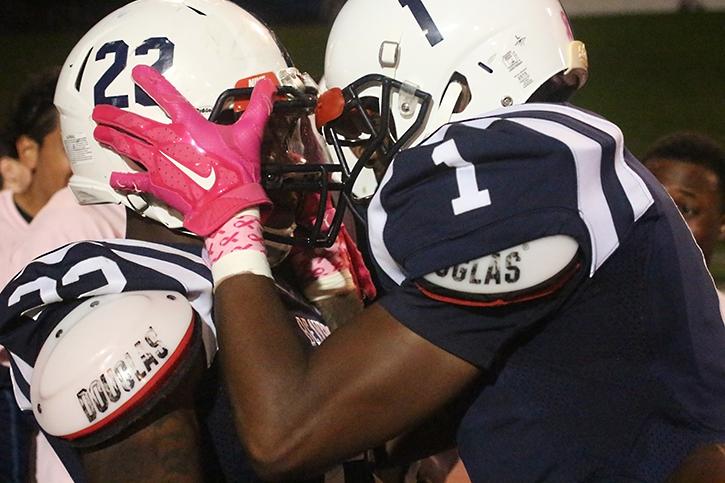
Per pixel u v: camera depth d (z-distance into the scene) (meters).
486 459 5.25
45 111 9.29
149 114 5.44
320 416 4.93
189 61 5.57
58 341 4.97
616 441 5.16
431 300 4.94
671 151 9.18
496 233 4.79
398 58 5.74
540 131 4.91
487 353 4.96
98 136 5.53
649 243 5.10
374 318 5.04
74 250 5.31
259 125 5.37
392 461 6.59
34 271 5.30
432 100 5.73
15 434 7.80
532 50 5.73
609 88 30.73
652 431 5.21
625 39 34.56
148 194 5.57
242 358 4.99
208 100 5.56
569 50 5.84
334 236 5.86
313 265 6.23
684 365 5.21
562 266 4.83
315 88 6.01
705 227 9.05
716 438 5.22
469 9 5.72
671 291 5.14
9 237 9.28
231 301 5.08
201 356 5.14
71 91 5.74
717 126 27.59
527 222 4.77
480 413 5.25
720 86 30.22
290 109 5.68
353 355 4.98
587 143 4.92
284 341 5.04
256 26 5.91
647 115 28.56
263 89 5.49
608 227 4.92
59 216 8.14
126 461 4.86
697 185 8.97
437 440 6.44
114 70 5.55
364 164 5.73
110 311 4.93
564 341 5.10
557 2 6.04
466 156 4.87
